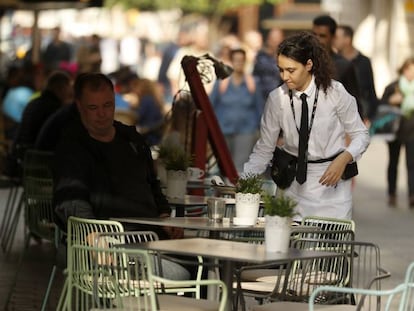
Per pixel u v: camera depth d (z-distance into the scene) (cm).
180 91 1519
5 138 2533
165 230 1100
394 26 4219
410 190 2431
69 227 937
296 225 1025
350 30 1880
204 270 1041
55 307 1247
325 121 1090
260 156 1130
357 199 2611
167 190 1195
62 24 5134
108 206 1049
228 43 3447
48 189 1284
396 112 2433
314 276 973
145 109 2605
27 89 2539
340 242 920
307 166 1103
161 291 955
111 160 1059
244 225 965
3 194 2419
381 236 1939
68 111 1541
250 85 2319
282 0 5862
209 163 1549
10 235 1758
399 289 778
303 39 1077
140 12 6322
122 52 4622
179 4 6391
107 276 876
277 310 863
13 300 1283
